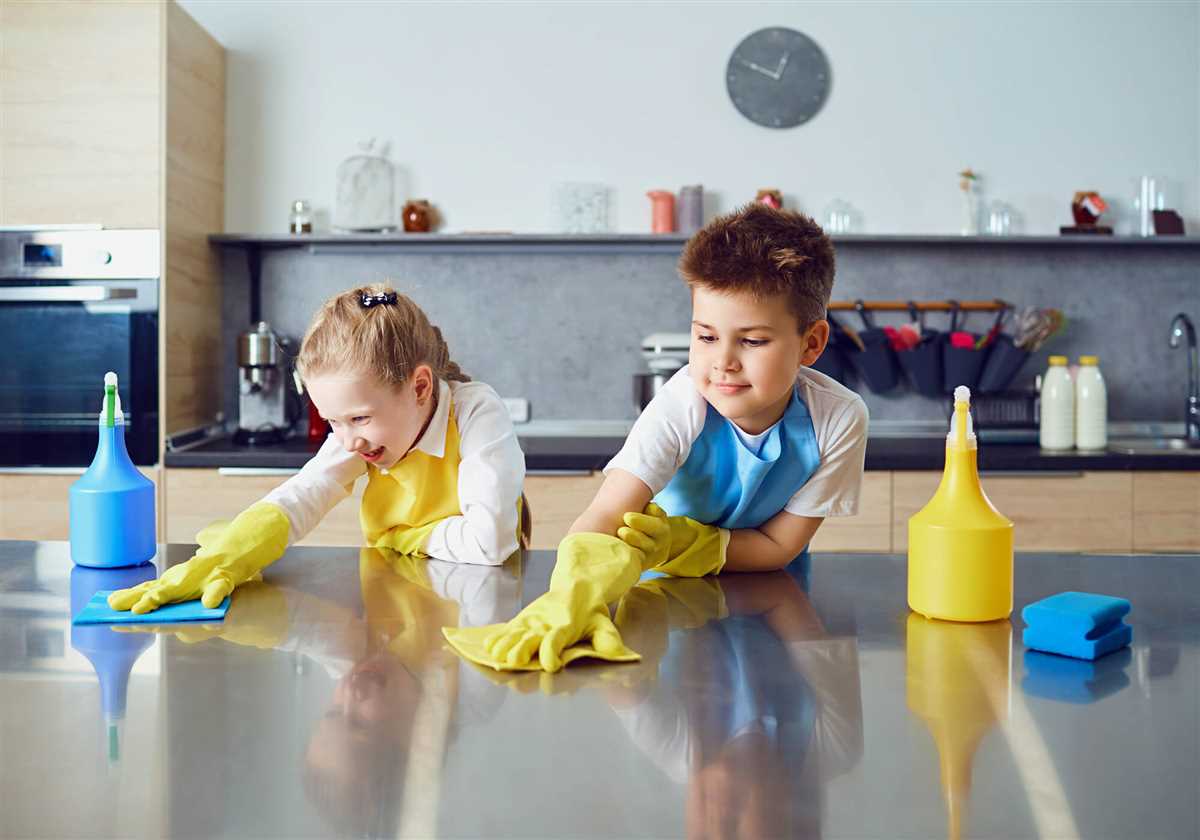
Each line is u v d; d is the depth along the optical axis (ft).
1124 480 9.11
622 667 2.51
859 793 1.82
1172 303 10.92
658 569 3.52
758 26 10.77
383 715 2.17
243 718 2.15
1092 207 10.43
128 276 9.38
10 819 1.71
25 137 9.37
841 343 10.71
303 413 10.72
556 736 2.06
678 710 2.21
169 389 9.53
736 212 3.51
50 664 2.52
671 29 10.78
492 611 3.02
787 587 3.36
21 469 9.45
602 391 11.04
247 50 10.84
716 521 4.22
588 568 2.95
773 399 3.38
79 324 9.40
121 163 9.35
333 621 2.91
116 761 1.94
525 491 9.13
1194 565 3.66
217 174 10.71
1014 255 10.88
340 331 3.96
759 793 1.81
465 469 4.19
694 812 1.74
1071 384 9.84
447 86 10.85
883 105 10.78
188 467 9.23
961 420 3.06
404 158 10.88
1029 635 2.68
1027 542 9.18
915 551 3.01
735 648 2.68
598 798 1.78
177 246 9.66
